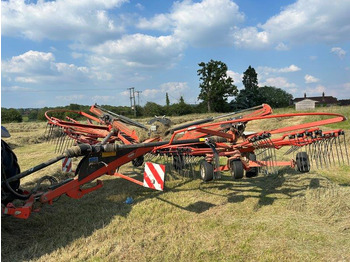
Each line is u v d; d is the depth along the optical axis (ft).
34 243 12.57
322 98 297.12
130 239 12.70
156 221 14.58
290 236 12.74
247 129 56.29
